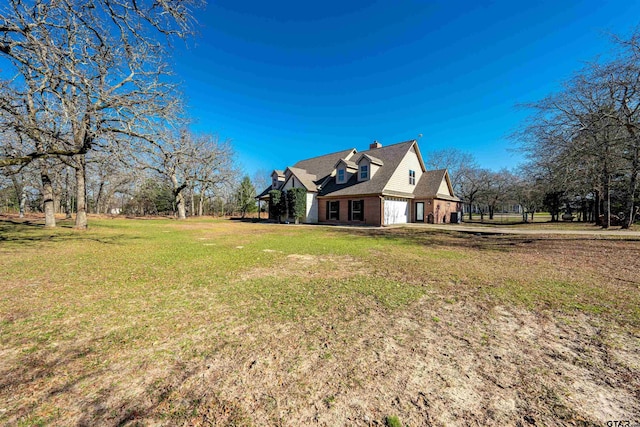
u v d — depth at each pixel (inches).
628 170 542.6
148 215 1697.8
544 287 191.3
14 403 79.2
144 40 306.0
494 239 460.4
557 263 270.1
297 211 834.8
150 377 92.5
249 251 341.4
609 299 166.1
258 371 95.9
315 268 250.7
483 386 87.7
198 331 126.6
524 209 1147.9
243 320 138.6
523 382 89.7
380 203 737.0
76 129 379.9
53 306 156.2
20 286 192.9
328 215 872.3
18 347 111.1
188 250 348.5
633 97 392.8
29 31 245.3
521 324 133.3
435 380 90.8
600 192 688.4
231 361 102.2
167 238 480.1
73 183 1202.0
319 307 155.8
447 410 77.4
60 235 496.1
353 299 168.9
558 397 82.4
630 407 78.2
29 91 304.0
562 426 71.4
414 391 85.4
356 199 799.1
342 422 72.9
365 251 342.6
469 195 1381.6
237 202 1604.3
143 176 452.1
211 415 75.5
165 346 113.0
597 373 94.2
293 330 127.6
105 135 339.3
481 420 73.6
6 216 1050.7
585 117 441.4
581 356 105.0
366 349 110.6
